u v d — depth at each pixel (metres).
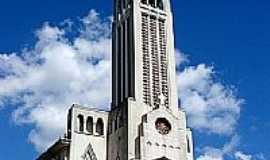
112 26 150.50
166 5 147.25
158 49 137.88
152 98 129.38
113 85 139.12
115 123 126.81
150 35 138.62
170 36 142.25
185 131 128.12
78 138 122.00
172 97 132.38
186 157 124.19
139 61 132.12
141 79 129.88
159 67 135.12
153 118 123.88
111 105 136.38
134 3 141.25
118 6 150.88
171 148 122.88
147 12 142.12
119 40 144.25
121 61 138.75
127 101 124.44
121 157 119.44
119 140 122.50
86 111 126.56
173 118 127.31
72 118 123.50
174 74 136.75
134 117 122.94
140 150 117.94
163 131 124.12
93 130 125.44
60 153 122.12
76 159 119.25
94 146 123.75
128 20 142.38
